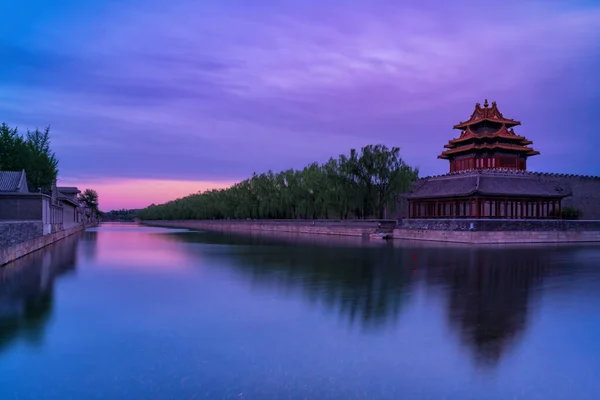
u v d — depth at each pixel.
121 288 23.95
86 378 11.77
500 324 16.69
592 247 50.53
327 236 78.88
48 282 25.92
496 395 10.98
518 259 37.22
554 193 67.50
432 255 41.16
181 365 12.64
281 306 19.56
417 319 17.38
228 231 107.12
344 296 21.67
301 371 12.25
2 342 14.58
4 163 76.56
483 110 81.75
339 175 79.00
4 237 33.94
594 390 11.27
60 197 84.06
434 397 10.82
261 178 114.88
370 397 10.77
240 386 11.31
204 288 23.88
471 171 68.69
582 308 19.17
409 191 75.88
